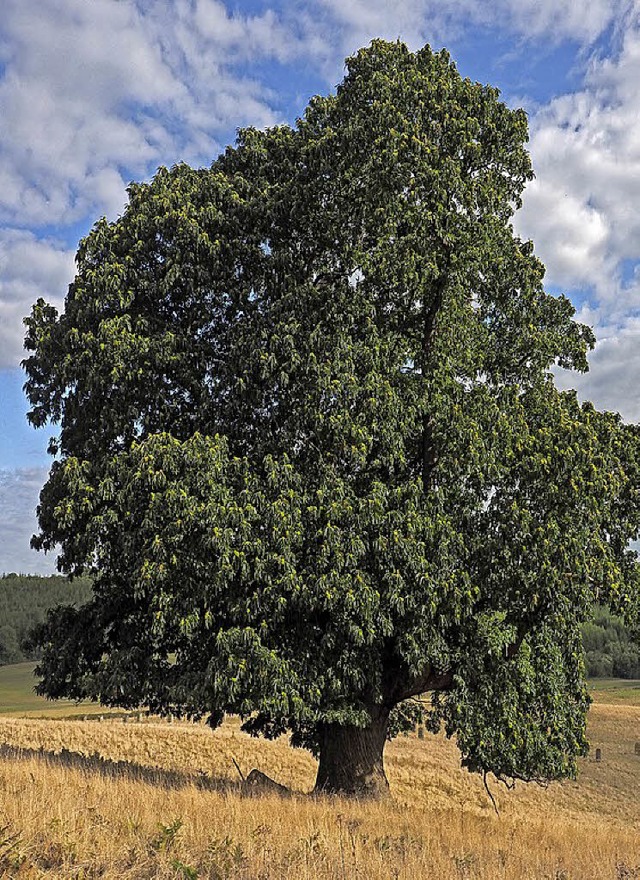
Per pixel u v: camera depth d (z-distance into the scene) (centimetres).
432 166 1636
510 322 1798
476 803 2603
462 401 1596
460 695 1578
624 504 1753
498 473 1522
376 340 1573
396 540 1418
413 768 3011
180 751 2748
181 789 1230
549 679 1680
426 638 1484
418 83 1720
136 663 1608
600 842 1314
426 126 1686
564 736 1706
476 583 1548
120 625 1753
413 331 1702
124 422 1616
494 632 1566
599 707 5588
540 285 1803
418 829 1097
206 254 1695
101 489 1509
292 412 1594
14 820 755
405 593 1460
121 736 2950
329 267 1778
